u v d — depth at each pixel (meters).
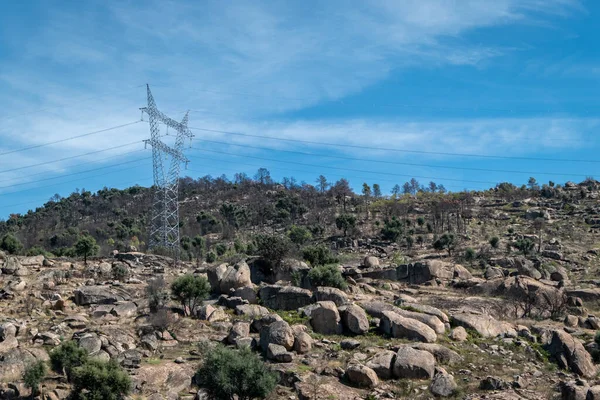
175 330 36.88
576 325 40.81
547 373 31.12
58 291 45.62
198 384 28.73
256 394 26.44
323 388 28.08
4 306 41.25
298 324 36.53
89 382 26.69
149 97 88.94
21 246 68.00
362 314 36.31
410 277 54.94
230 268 47.78
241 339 33.88
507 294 48.56
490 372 30.86
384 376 29.98
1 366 29.02
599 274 69.31
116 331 34.91
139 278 55.50
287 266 50.75
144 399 27.05
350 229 110.19
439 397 27.66
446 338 34.94
